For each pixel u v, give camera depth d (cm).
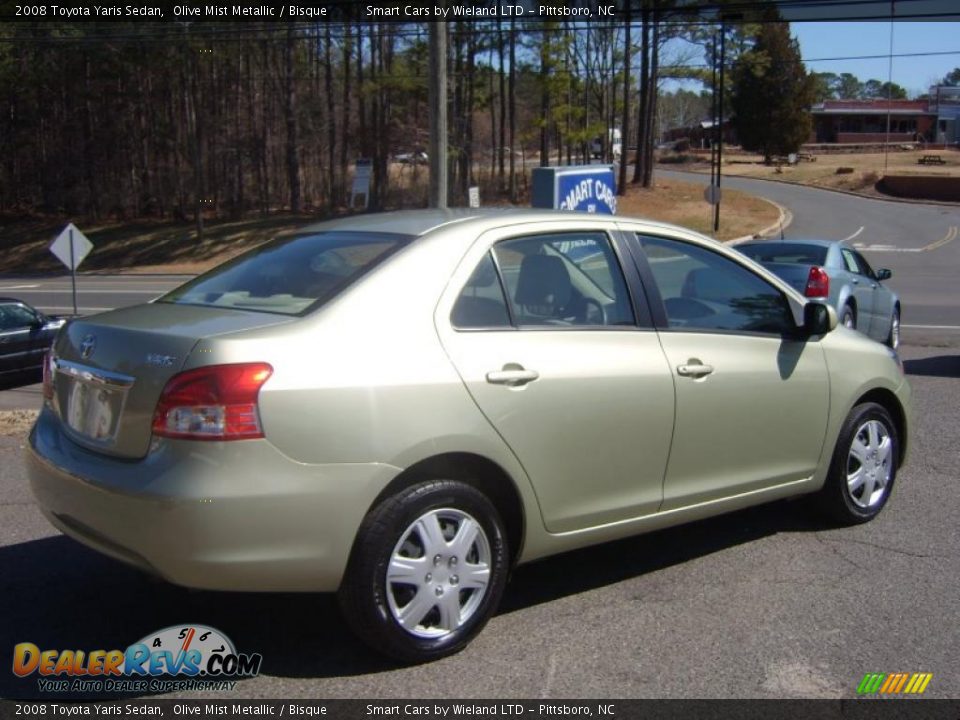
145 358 361
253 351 347
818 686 370
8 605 442
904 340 1467
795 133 7550
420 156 5006
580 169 1800
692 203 4903
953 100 10306
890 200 5475
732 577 479
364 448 356
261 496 340
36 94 4953
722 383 468
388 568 365
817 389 514
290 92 4666
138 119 5028
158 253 4456
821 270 1148
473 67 4588
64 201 5181
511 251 423
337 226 461
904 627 421
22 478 637
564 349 416
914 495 619
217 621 425
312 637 408
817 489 532
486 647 400
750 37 4631
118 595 453
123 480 352
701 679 374
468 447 381
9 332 1405
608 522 437
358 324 371
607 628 420
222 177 4972
